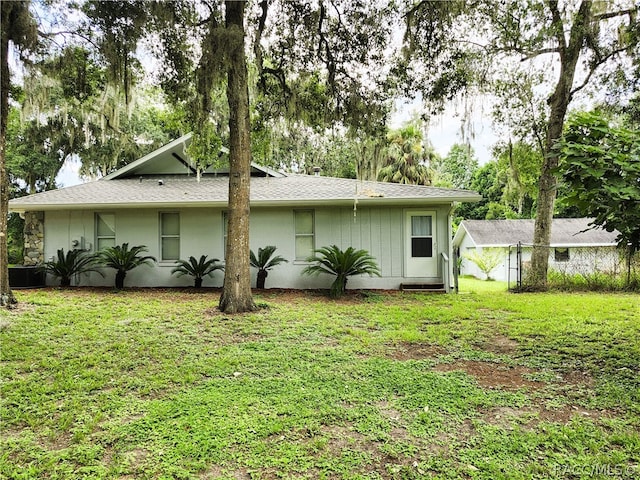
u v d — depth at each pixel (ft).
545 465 8.16
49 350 15.71
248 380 12.89
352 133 27.71
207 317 21.88
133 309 23.79
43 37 21.79
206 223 34.78
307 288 34.06
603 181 12.12
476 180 98.22
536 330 19.35
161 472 7.93
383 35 26.21
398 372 13.66
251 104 29.40
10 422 10.01
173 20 21.11
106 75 24.12
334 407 10.89
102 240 35.27
